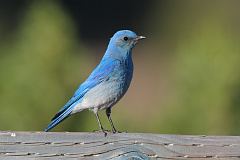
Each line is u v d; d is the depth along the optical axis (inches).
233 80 557.3
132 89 1140.5
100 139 298.2
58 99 564.4
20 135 293.6
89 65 1063.6
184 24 1368.1
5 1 1382.9
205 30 572.1
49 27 579.2
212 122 555.8
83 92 441.7
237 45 570.9
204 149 301.9
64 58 575.8
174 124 567.2
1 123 555.2
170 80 590.9
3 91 558.9
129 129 614.5
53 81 565.9
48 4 588.7
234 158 303.1
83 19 1512.1
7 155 291.6
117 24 1505.9
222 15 1277.1
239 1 1294.3
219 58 560.4
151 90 1136.2
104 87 442.3
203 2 1355.8
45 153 293.6
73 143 296.0
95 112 447.2
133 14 1486.2
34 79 562.6
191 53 566.6
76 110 444.8
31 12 587.2
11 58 568.1
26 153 292.7
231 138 305.1
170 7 1396.4
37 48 573.0
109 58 449.4
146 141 300.2
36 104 559.2
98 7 1520.7
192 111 561.3
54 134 295.6
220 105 554.9
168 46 1346.0
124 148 297.4
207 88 559.2
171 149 299.9
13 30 1359.5
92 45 1427.2
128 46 453.4
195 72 562.9
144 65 1263.5
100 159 296.7
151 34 1390.3
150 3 1459.2
